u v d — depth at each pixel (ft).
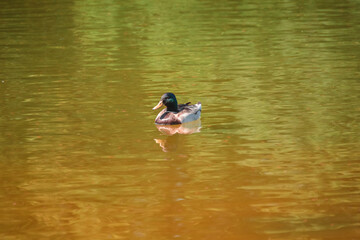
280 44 83.25
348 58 72.33
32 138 45.78
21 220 31.76
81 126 48.75
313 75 64.54
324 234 29.01
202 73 67.46
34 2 137.49
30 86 63.00
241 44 84.33
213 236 29.27
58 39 92.94
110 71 69.77
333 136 44.42
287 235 29.04
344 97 55.31
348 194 33.81
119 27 103.14
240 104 54.44
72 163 40.24
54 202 33.99
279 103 54.19
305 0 129.49
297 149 41.83
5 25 107.14
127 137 45.80
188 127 48.32
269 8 119.85
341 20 102.47
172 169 38.68
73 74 68.59
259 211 31.99
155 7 126.31
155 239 29.25
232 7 122.93
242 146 42.91
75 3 134.51
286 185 35.42
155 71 69.21
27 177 37.91
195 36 92.17
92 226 30.86
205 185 35.83
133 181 36.78
